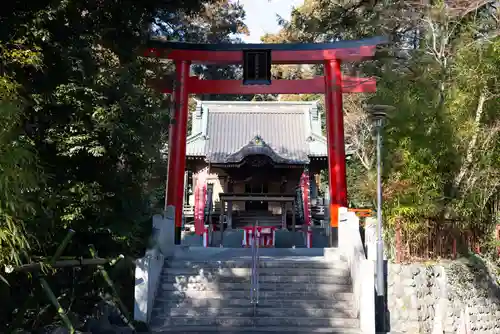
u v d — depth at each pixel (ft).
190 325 31.81
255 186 80.64
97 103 24.97
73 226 25.70
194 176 89.40
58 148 24.12
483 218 44.73
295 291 34.50
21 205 18.62
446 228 41.83
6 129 17.81
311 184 90.38
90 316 29.53
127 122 27.14
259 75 44.32
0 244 17.20
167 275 35.53
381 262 34.83
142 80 30.78
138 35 30.17
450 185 41.45
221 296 34.17
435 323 36.17
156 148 31.81
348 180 76.59
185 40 50.24
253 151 72.33
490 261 44.16
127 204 28.07
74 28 25.84
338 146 47.29
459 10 44.45
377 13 43.78
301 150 89.71
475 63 40.24
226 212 71.00
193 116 99.09
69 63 24.64
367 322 31.30
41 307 25.13
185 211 85.66
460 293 38.40
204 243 58.39
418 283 35.60
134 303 31.32
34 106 23.35
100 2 27.43
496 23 44.24
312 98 120.06
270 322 32.01
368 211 45.39
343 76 50.57
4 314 23.50
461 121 40.91
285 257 41.27
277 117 99.25
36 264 21.48
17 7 23.43
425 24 46.73
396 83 42.68
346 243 39.09
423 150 39.52
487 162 40.55
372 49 45.98
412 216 38.96
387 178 40.27
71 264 25.79
